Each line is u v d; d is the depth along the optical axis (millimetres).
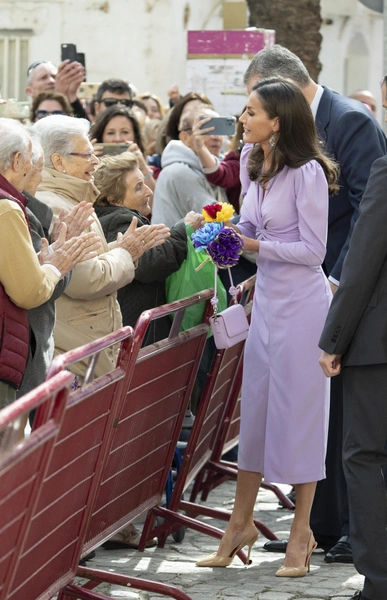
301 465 17516
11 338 14695
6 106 29297
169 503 19438
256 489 18141
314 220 17172
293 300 17500
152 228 18172
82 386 13414
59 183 17984
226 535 18125
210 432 21109
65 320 17750
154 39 55156
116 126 26078
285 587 16812
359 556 15414
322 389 17625
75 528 14477
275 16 51750
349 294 15281
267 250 17250
